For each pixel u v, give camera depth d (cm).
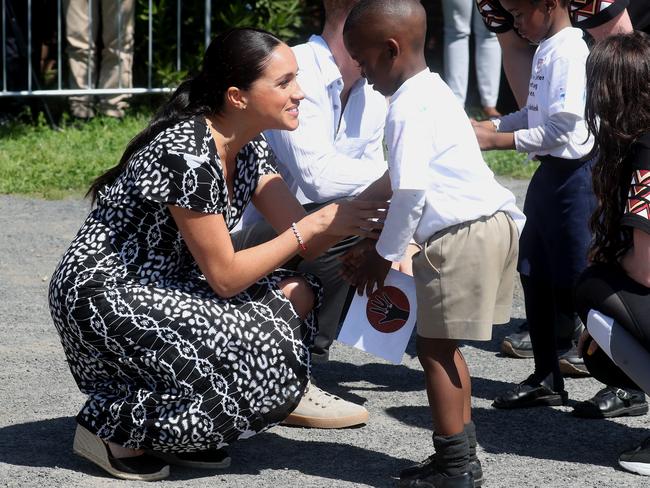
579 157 443
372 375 488
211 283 358
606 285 373
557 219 448
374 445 402
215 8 1113
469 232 349
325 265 444
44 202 820
